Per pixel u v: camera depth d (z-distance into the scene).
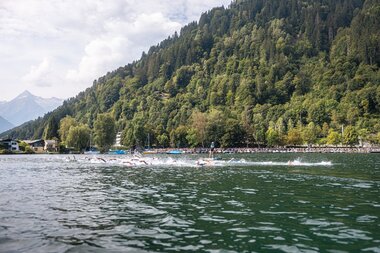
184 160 99.12
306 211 22.73
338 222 19.59
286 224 19.16
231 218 20.73
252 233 17.36
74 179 45.94
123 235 17.19
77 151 184.25
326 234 17.16
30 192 32.91
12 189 35.34
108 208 24.12
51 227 18.84
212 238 16.56
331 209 23.38
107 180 44.19
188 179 44.53
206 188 34.88
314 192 31.61
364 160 92.44
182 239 16.42
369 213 22.05
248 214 21.84
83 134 179.88
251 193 31.11
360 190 32.94
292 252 14.52
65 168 69.12
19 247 15.40
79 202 26.78
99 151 185.62
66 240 16.41
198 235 17.08
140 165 77.00
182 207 24.30
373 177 45.62
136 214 22.05
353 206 24.44
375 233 17.30
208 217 21.03
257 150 177.88
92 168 68.44
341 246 15.25
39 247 15.37
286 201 26.59
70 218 21.03
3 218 21.14
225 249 14.95
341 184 37.88
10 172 59.28
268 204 25.30
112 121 177.00
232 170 59.75
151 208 24.00
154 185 37.94
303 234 17.16
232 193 31.16
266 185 37.25
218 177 46.97
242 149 177.38
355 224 19.12
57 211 23.23
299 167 66.06
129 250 14.88
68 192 32.75
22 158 122.81
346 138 182.88
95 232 17.77
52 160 107.00
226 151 176.12
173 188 35.09
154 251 14.73
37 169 66.69
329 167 65.69
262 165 73.12
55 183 41.03
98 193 31.84
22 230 18.23
